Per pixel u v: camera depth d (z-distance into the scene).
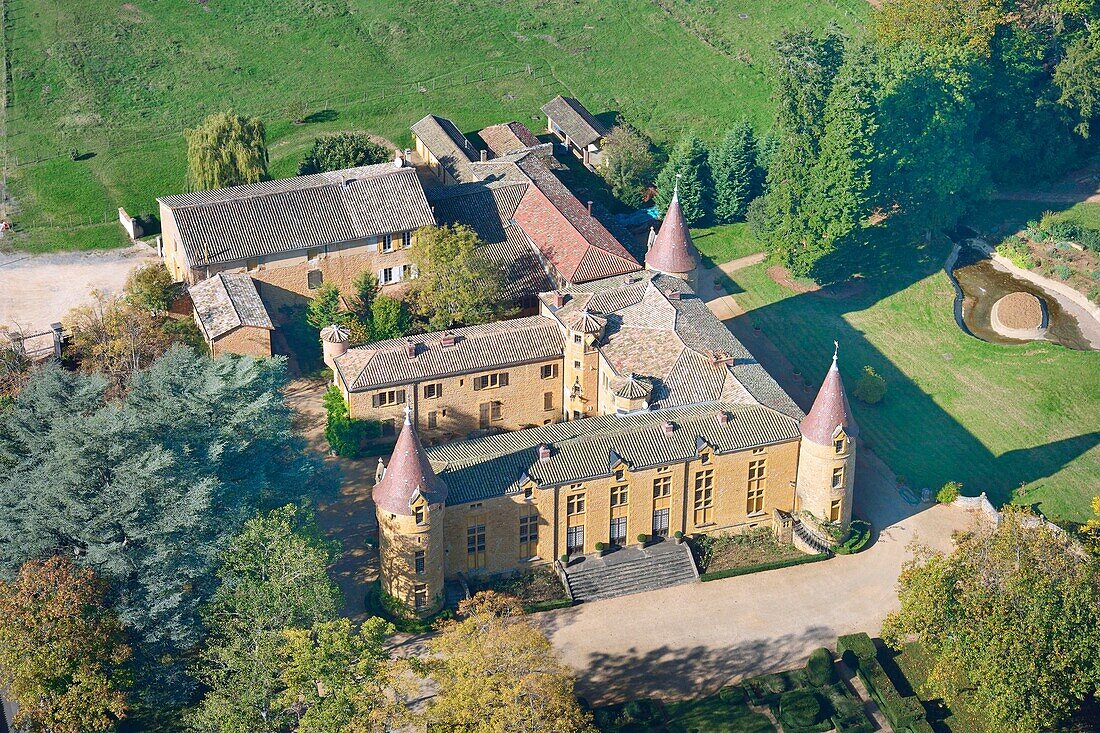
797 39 164.38
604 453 118.50
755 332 155.00
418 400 131.88
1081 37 186.38
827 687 109.44
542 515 117.69
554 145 192.00
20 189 177.38
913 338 155.38
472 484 114.81
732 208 175.00
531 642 96.25
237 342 139.62
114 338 139.25
